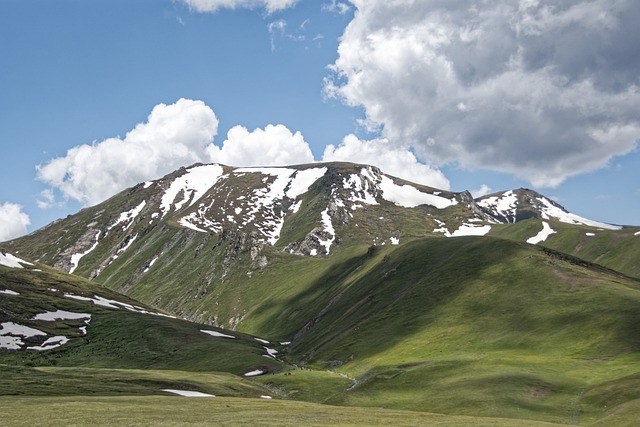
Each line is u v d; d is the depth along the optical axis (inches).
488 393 3009.4
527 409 2780.5
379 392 3420.3
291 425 1979.6
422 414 2445.9
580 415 2628.0
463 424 2087.8
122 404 2551.7
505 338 4330.7
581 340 3937.0
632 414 2257.6
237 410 2442.2
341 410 2573.8
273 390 4296.3
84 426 1913.1
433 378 3560.5
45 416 2112.5
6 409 2281.0
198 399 2906.0
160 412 2293.3
